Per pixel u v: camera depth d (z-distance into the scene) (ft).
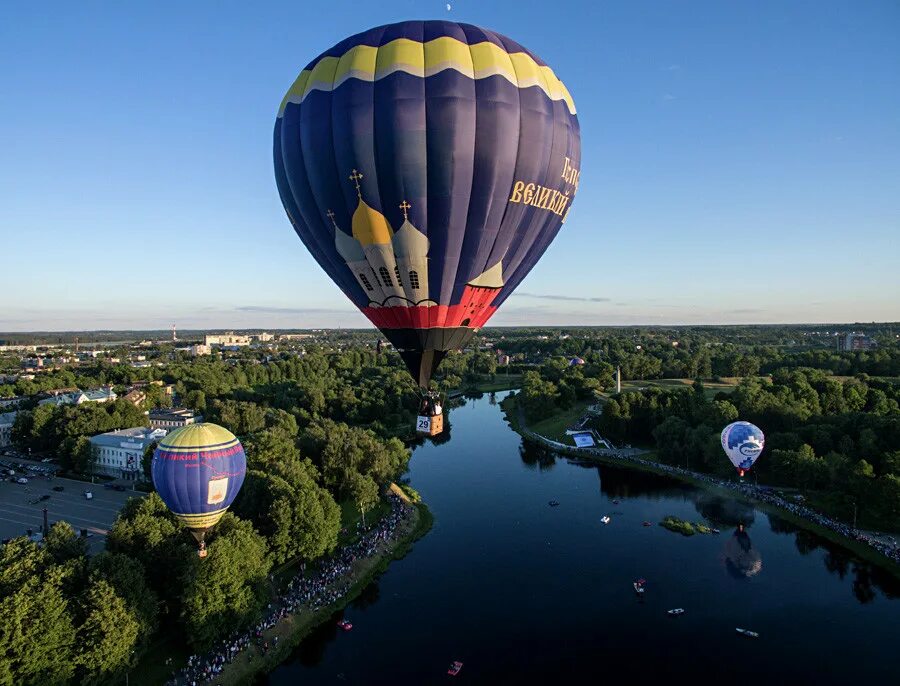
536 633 185.78
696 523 271.08
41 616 137.80
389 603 203.82
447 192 133.59
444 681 163.22
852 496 261.24
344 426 393.09
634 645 179.52
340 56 138.00
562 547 247.70
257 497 226.38
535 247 153.17
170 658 165.99
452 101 130.11
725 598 205.87
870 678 164.04
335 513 223.92
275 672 166.81
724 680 163.53
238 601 169.58
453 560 236.02
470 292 147.95
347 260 146.72
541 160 139.85
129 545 177.47
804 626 188.96
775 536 257.75
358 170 133.69
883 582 216.54
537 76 141.18
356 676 165.17
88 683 141.69
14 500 314.76
